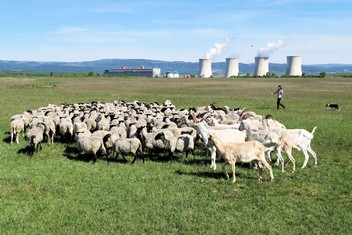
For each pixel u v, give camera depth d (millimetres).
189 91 65000
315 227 10359
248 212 11320
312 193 12891
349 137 22578
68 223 10531
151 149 17531
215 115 23453
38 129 18719
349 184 13797
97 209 11453
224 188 13422
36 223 10492
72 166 16109
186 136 16938
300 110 36344
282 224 10531
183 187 13422
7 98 47500
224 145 14070
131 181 14070
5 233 9922
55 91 61781
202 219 10828
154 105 31781
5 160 16984
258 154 13914
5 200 12039
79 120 22422
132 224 10461
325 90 67312
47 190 13016
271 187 13500
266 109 37188
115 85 82625
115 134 17859
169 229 10203
